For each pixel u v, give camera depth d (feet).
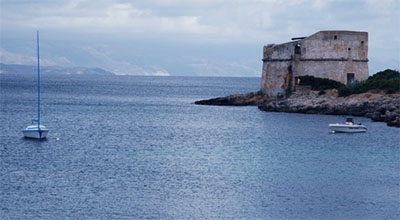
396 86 326.65
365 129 268.21
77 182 172.04
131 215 142.41
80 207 148.05
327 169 191.83
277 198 157.28
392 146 233.14
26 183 170.09
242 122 314.96
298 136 261.03
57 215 142.00
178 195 159.12
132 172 185.37
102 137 266.36
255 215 143.43
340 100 334.03
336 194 161.58
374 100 319.47
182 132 284.20
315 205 151.53
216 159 208.03
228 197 157.89
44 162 201.36
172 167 193.36
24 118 353.72
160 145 241.35
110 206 148.87
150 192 161.89
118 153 220.43
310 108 336.49
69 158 209.15
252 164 199.21
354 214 144.87
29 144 242.58
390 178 179.93
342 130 268.41
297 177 180.14
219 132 280.72
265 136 263.08
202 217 141.79
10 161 202.90
